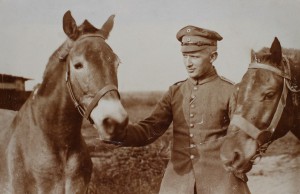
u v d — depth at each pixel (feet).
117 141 6.86
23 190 7.57
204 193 6.97
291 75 6.91
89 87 6.58
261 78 6.60
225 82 7.17
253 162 6.77
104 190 10.34
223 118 7.06
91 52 6.63
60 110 7.15
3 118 8.54
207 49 7.07
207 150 7.04
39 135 7.33
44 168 7.34
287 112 6.89
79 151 7.55
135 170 10.54
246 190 6.92
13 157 7.63
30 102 7.58
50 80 7.20
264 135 6.60
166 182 7.27
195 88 7.22
